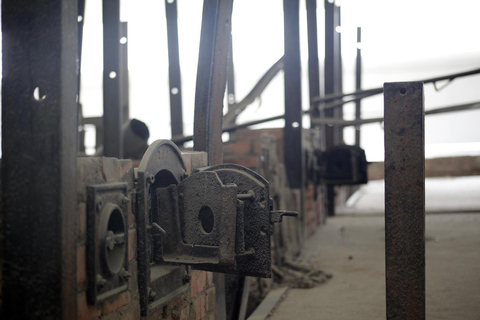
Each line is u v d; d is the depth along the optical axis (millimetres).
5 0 1698
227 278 3510
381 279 4547
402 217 2084
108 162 1969
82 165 1811
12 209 1684
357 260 5309
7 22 1696
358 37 9492
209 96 3064
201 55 3064
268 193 2242
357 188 12273
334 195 8562
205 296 2877
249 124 6305
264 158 4676
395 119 2078
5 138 1689
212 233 2252
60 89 1659
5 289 1690
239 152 6668
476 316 3414
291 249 5422
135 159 5852
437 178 14750
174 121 6875
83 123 7836
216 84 3098
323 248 5984
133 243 2131
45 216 1661
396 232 2090
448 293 3953
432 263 4953
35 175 1667
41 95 1678
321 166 6719
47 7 1670
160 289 2301
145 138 5719
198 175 2281
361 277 4648
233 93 8492
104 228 1867
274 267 4629
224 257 2162
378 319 3496
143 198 2166
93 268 1812
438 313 3496
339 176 6660
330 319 3555
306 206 6617
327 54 8289
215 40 3064
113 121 5250
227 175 2312
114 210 1951
